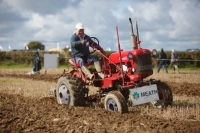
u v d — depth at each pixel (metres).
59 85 10.20
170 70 31.94
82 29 9.87
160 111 9.00
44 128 7.21
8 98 11.66
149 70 9.26
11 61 39.28
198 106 9.82
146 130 6.89
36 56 25.31
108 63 9.58
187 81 19.78
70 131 6.87
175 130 6.86
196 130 6.82
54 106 9.52
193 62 35.19
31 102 10.66
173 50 27.16
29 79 20.59
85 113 8.53
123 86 8.77
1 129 7.13
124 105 8.45
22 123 7.61
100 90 9.65
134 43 9.29
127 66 9.15
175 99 11.70
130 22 9.34
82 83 9.66
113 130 6.95
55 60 25.47
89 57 9.94
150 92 9.04
